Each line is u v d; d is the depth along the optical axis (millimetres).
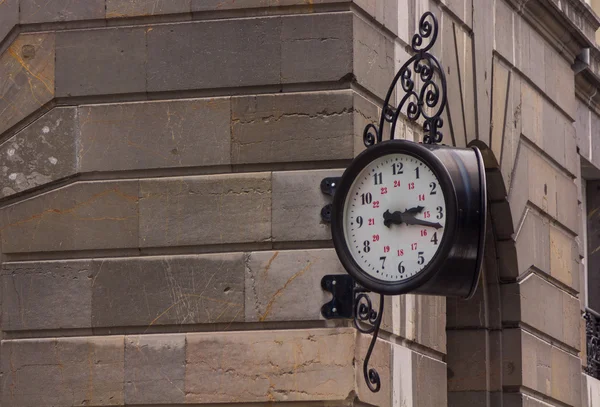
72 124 12156
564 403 18328
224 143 11875
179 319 11742
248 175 11812
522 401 16859
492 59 16328
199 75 11992
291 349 11484
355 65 11828
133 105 12078
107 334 11883
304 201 11680
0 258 12211
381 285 10500
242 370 11539
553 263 18328
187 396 11586
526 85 17688
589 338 20953
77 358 11828
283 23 11945
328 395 11336
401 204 10539
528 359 17125
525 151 17484
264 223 11711
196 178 11875
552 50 18844
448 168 10367
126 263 11891
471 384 17016
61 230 12055
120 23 12227
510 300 17031
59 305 11945
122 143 12047
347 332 11383
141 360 11711
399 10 12953
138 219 11914
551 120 18641
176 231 11844
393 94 12641
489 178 16531
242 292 11672
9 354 11961
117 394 11711
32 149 12242
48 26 12352
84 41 12250
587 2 21969
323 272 11547
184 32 12078
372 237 10648
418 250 10406
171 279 11805
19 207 12195
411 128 13156
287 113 11820
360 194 10766
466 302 17141
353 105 11742
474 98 15523
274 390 11469
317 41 11875
